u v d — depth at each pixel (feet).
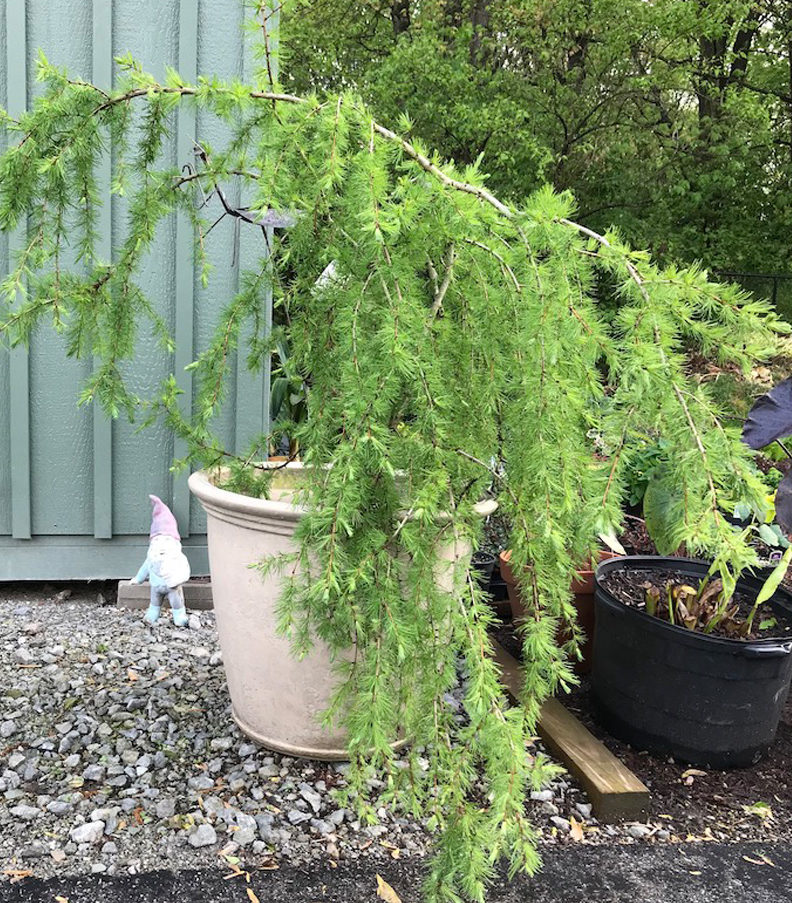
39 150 5.29
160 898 5.40
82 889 5.44
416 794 5.23
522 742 4.65
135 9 10.10
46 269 6.74
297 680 6.74
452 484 4.98
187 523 11.12
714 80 38.01
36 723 7.57
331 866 5.81
